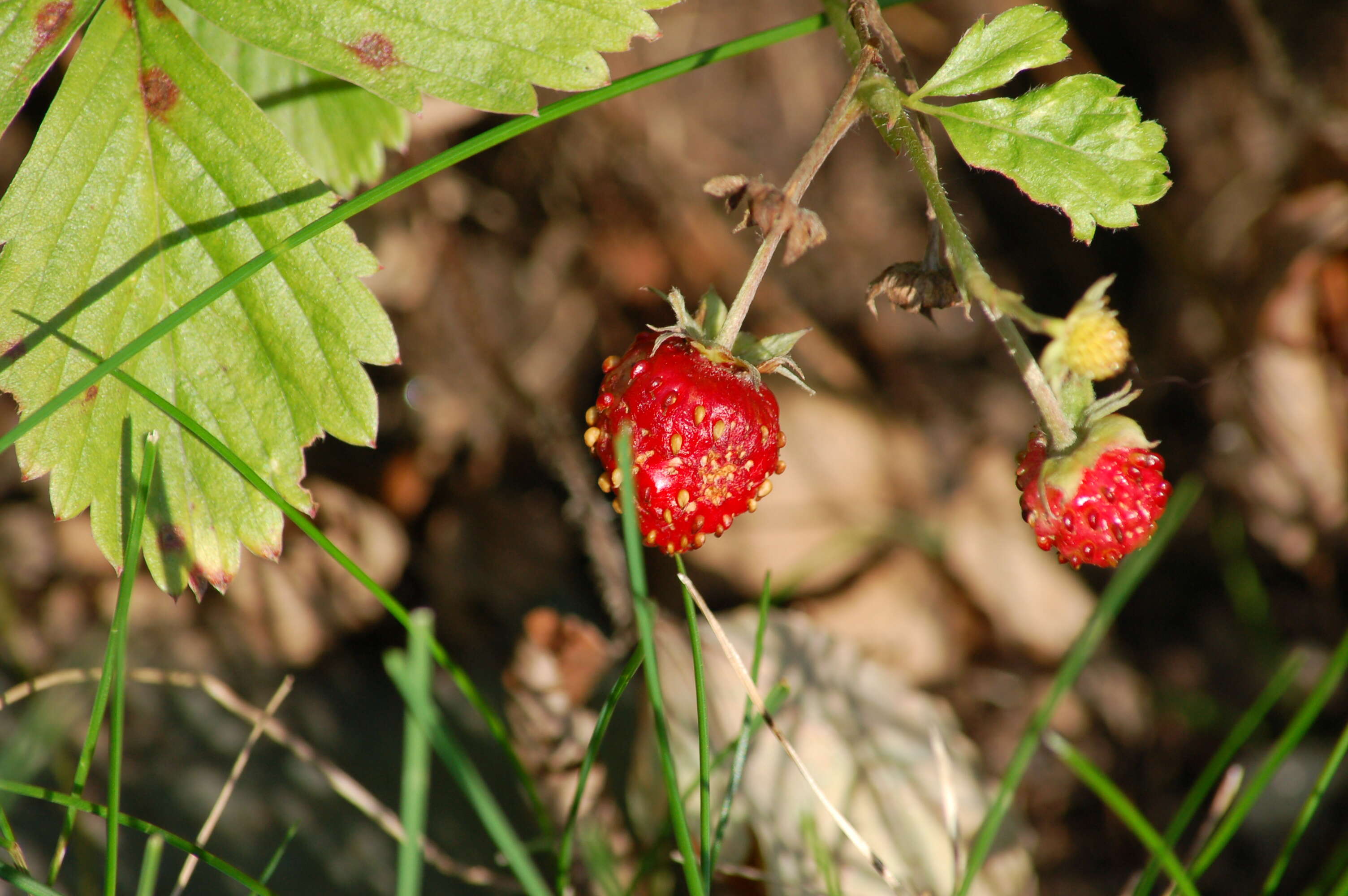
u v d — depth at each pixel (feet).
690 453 0.72
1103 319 0.67
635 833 0.86
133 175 0.73
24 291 0.72
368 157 0.82
